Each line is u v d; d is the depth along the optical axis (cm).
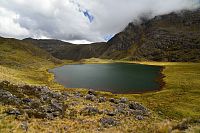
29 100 3622
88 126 2895
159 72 17338
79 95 5453
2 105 3070
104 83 11912
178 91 9100
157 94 8694
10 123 2394
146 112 4725
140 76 14900
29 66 19250
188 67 19975
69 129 2639
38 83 10088
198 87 9856
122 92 9519
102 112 3947
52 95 4541
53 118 3106
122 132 2397
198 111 5888
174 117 5047
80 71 19000
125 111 4331
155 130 2052
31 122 2661
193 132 1764
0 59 18262
